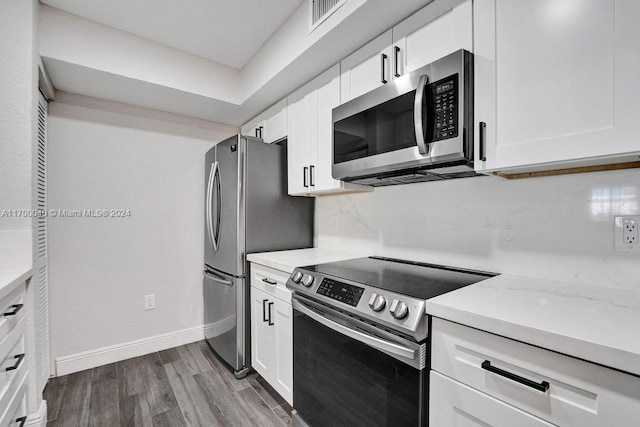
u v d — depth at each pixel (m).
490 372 0.78
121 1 1.69
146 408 1.78
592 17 0.84
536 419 0.71
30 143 1.49
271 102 2.42
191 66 2.23
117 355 2.38
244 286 2.11
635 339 0.63
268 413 1.74
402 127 1.27
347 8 1.38
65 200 2.18
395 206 1.82
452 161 1.14
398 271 1.44
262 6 1.75
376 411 1.07
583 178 1.11
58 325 2.16
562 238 1.16
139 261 2.49
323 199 2.37
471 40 1.11
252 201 2.15
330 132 1.82
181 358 2.42
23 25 1.49
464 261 1.48
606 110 0.81
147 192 2.53
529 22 0.96
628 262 1.02
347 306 1.15
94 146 2.30
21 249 1.46
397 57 1.40
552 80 0.91
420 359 0.92
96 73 1.91
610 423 0.61
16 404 1.24
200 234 2.79
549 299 0.94
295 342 1.54
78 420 1.67
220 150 2.34
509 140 1.00
